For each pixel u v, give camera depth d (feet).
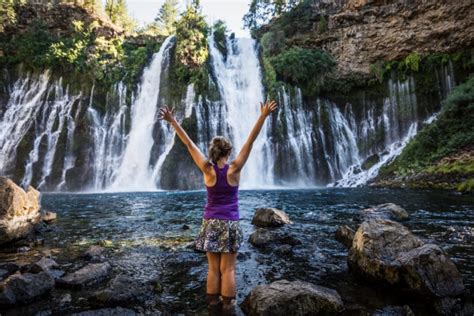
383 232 15.29
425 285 12.32
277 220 26.71
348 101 103.40
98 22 118.73
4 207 21.91
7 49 108.06
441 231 23.09
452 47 95.86
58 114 98.43
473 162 60.03
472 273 14.71
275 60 103.86
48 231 26.40
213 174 12.78
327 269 16.22
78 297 12.99
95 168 92.89
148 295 13.20
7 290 12.35
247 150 12.85
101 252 19.16
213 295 13.00
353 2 109.29
